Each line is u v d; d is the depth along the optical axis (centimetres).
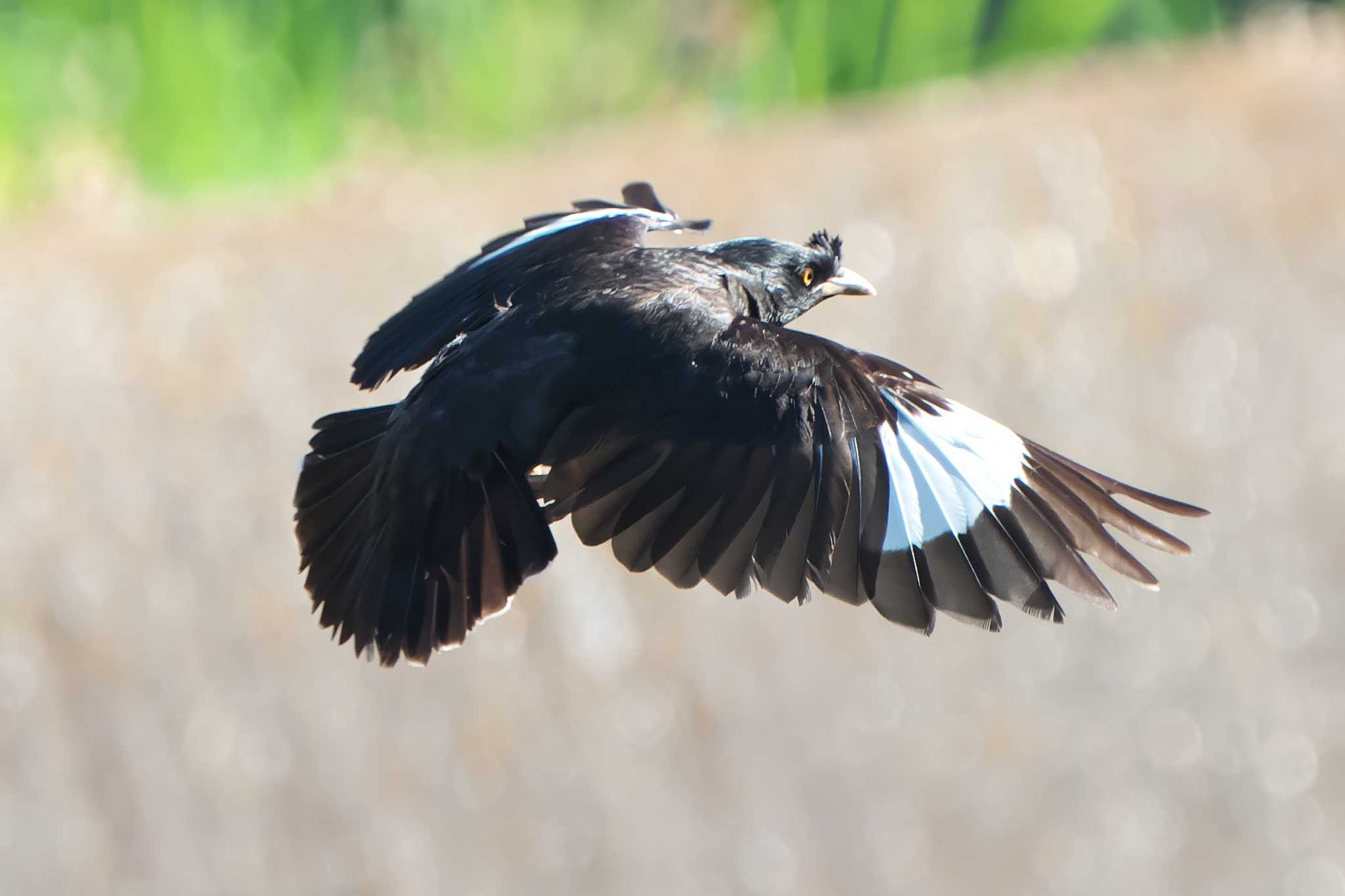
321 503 608
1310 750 1590
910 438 574
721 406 552
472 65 1969
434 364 592
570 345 566
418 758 1498
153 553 1491
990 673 1587
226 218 1723
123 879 1427
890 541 565
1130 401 1616
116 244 1677
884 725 1548
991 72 2041
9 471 1486
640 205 743
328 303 1587
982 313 1625
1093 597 567
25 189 1814
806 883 1512
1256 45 1903
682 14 2020
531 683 1521
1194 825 1572
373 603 564
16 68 1850
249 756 1473
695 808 1524
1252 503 1619
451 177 1772
